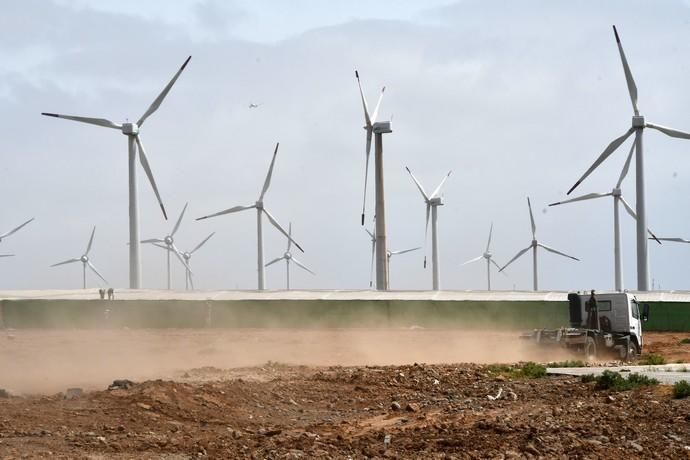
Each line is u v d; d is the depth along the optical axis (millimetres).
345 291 104312
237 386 36125
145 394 32250
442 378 41312
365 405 34750
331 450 25516
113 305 95188
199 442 26688
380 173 113062
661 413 30094
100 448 25656
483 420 29578
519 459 23984
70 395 33500
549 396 35906
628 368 46844
